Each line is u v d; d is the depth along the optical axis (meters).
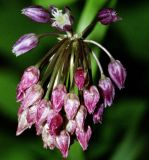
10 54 0.25
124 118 0.24
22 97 0.16
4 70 0.24
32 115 0.16
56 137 0.16
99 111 0.17
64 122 0.16
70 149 0.19
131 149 0.23
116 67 0.17
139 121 0.25
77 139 0.17
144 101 0.25
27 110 0.16
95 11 0.18
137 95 0.27
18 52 0.16
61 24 0.17
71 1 0.20
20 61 0.25
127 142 0.23
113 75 0.17
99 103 0.17
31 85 0.16
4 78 0.23
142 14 0.27
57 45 0.16
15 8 0.26
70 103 0.16
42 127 0.16
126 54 0.27
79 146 0.19
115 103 0.25
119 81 0.17
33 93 0.16
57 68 0.16
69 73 0.16
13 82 0.24
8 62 0.25
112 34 0.27
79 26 0.18
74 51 0.16
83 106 0.16
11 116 0.23
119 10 0.27
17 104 0.23
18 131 0.16
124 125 0.24
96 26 0.18
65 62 0.16
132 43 0.27
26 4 0.26
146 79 0.27
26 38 0.16
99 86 0.17
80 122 0.16
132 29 0.27
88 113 0.17
